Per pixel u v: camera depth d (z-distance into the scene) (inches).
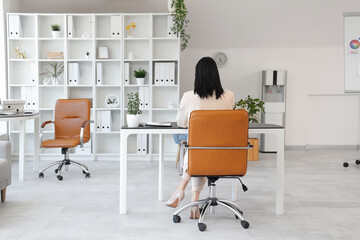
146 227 126.4
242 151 121.2
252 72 291.4
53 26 247.0
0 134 241.8
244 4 268.2
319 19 275.4
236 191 168.4
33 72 247.9
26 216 136.2
